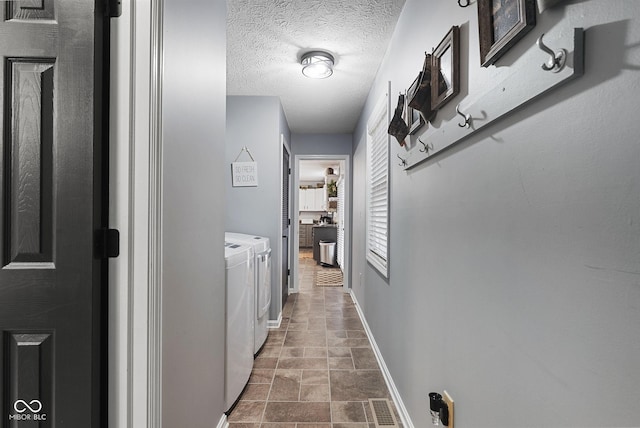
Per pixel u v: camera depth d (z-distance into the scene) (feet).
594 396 1.79
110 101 3.10
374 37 6.82
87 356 2.94
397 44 6.31
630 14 1.57
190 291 4.06
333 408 6.08
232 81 9.18
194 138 4.20
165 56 3.33
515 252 2.55
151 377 3.14
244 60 7.89
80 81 2.92
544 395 2.21
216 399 5.15
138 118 3.10
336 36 6.79
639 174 1.53
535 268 2.30
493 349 2.87
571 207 1.96
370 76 8.77
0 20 2.89
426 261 4.67
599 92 1.75
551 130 2.12
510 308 2.61
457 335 3.63
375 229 9.09
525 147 2.41
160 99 3.20
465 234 3.43
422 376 4.82
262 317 8.80
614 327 1.67
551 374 2.14
